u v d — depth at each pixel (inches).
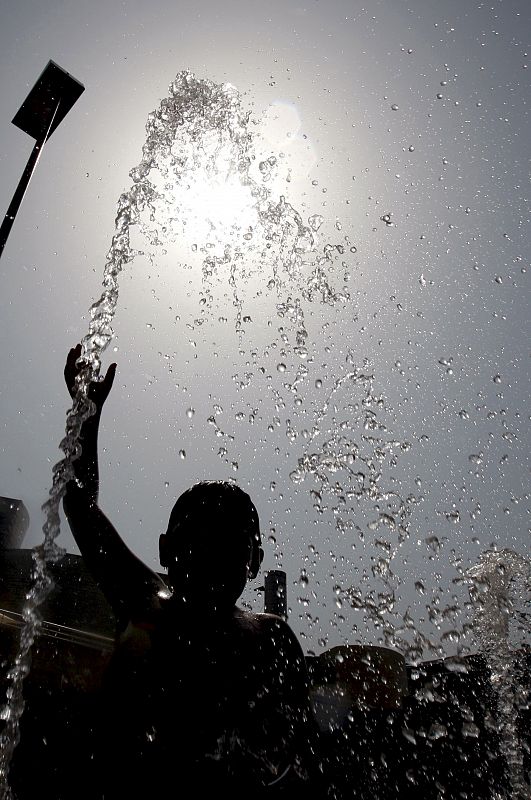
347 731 70.9
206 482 41.8
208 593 37.3
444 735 69.9
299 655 39.8
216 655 35.9
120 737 33.4
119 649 37.4
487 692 70.4
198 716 33.8
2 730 50.5
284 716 36.4
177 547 38.7
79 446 47.9
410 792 66.0
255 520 41.2
